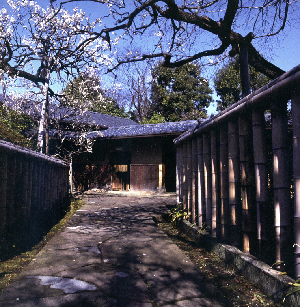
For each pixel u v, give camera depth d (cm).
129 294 234
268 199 270
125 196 1193
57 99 1296
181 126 1226
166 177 1362
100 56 1078
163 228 588
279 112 238
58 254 349
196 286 255
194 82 2470
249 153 303
